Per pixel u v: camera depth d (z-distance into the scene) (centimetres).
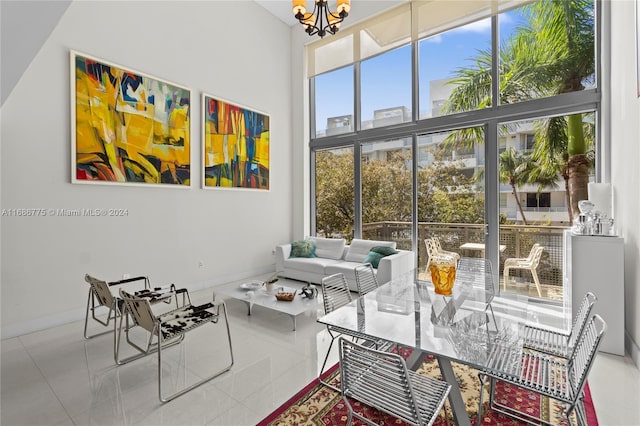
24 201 330
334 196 617
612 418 198
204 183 493
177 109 459
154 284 437
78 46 365
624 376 243
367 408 207
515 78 427
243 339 313
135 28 416
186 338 315
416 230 508
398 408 144
